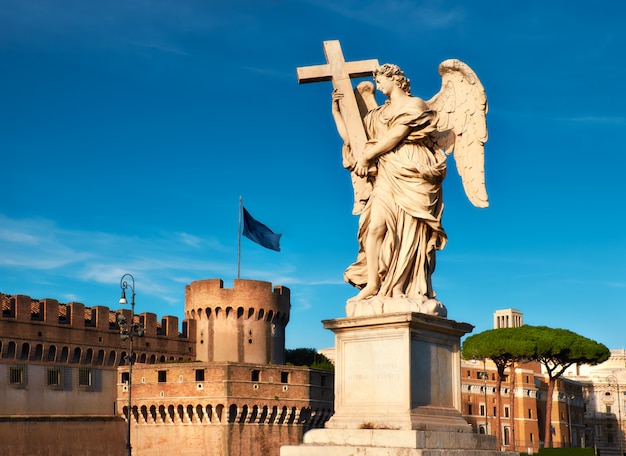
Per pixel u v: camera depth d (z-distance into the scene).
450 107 13.38
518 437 127.25
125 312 97.31
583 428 154.50
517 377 129.50
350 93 13.60
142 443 92.69
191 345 103.69
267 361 104.19
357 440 11.47
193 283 105.12
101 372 92.88
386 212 12.49
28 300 87.69
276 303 105.56
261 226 104.38
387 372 11.71
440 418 11.86
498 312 169.25
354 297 12.54
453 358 12.42
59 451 87.25
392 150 12.73
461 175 13.27
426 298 12.34
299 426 93.06
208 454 88.81
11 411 84.31
